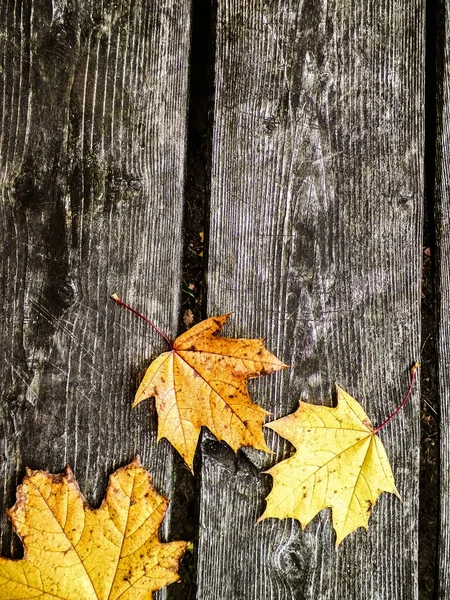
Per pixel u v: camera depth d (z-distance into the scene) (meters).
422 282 0.54
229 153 0.49
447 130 0.51
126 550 0.45
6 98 0.47
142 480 0.46
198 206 0.54
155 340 0.48
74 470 0.46
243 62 0.49
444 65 0.51
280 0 0.49
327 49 0.50
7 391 0.46
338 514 0.47
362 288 0.50
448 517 0.50
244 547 0.47
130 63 0.48
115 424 0.47
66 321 0.47
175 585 0.51
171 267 0.48
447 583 0.50
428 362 0.54
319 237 0.50
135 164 0.48
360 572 0.48
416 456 0.49
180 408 0.46
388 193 0.50
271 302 0.49
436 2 0.52
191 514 0.52
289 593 0.48
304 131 0.50
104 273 0.47
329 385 0.49
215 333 0.47
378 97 0.50
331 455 0.47
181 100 0.49
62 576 0.44
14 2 0.47
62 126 0.47
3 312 0.46
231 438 0.46
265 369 0.46
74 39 0.47
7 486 0.46
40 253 0.47
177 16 0.49
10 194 0.47
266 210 0.49
